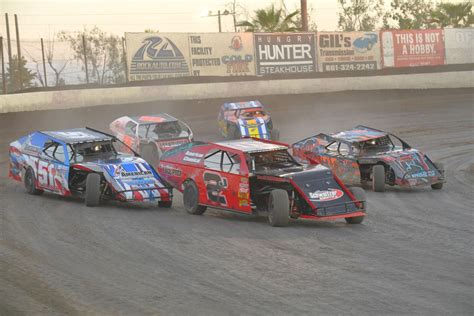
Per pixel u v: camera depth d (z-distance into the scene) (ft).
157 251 52.06
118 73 186.70
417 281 43.60
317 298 40.14
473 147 120.37
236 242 55.01
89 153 76.33
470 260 49.24
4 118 147.74
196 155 69.31
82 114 154.40
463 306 38.55
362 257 50.06
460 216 67.15
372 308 38.32
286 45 189.37
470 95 188.75
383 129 142.61
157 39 174.09
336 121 153.48
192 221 64.23
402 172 80.74
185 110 164.55
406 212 69.46
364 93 189.98
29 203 73.51
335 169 86.12
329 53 195.11
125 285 42.96
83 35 179.32
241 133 119.44
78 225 61.93
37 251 52.11
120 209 70.38
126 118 105.70
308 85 187.93
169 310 38.09
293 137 132.46
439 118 156.15
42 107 156.46
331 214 60.34
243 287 42.39
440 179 82.43
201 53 179.52
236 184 64.13
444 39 210.59
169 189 71.31
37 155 78.48
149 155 99.19
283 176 62.44
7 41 215.10
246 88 180.04
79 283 43.39
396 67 203.92
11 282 43.62
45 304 39.19
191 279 44.27
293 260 49.08
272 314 37.37
